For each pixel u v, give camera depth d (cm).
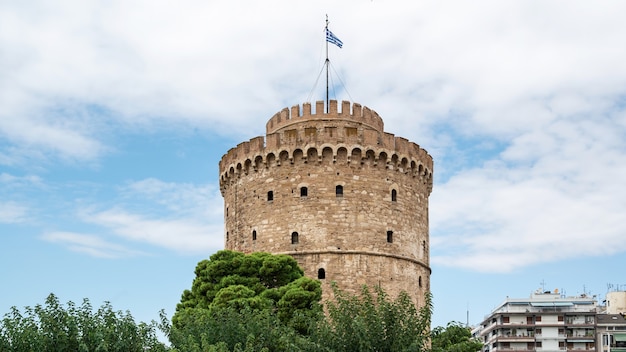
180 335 4794
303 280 6225
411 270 7369
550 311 17175
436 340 4522
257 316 5031
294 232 7188
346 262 7075
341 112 7800
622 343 16588
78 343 3838
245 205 7544
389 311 4350
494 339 17538
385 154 7369
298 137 7319
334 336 4247
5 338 3806
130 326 4031
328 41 8081
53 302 3991
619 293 18725
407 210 7475
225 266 6506
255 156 7475
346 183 7244
